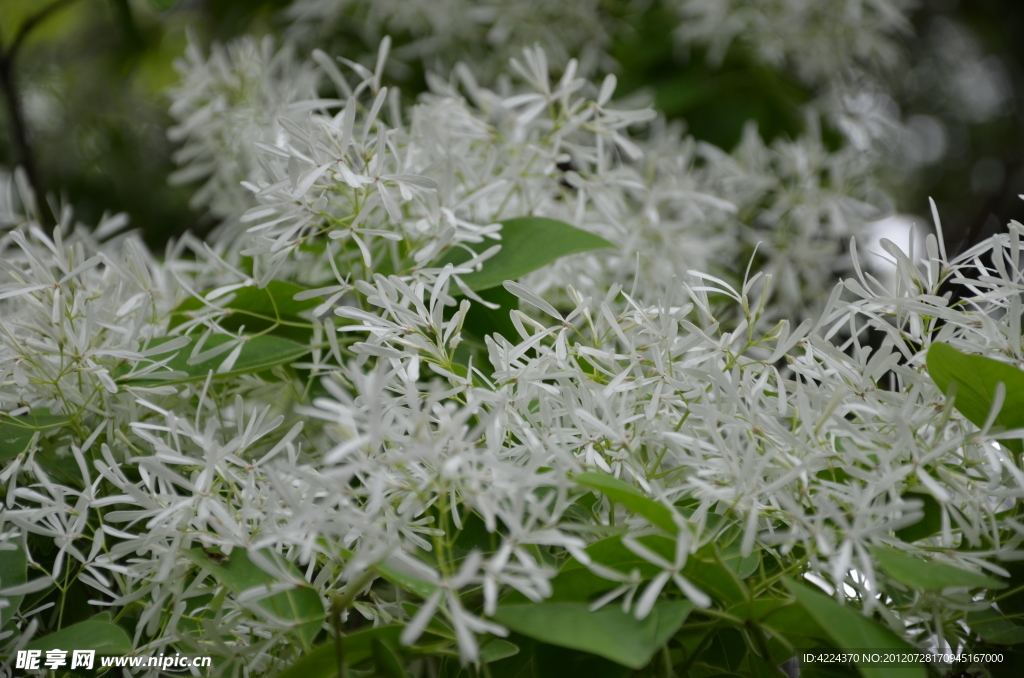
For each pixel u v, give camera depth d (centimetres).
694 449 95
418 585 93
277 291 106
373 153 102
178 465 103
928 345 98
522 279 111
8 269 102
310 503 94
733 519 97
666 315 98
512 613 93
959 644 98
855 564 95
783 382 97
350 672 95
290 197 101
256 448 105
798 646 97
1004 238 98
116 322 103
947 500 93
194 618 98
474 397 96
